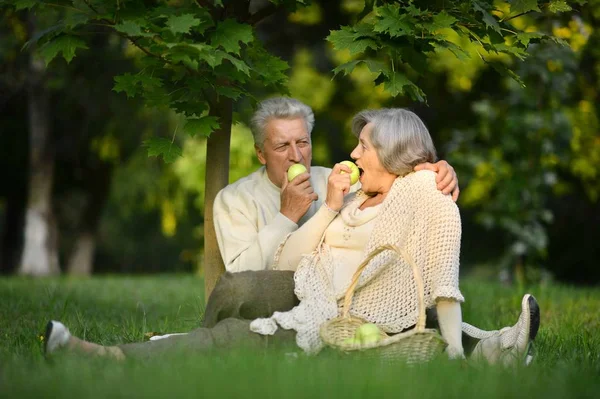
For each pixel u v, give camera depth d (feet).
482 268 99.60
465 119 83.25
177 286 55.77
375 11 28.43
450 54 71.26
